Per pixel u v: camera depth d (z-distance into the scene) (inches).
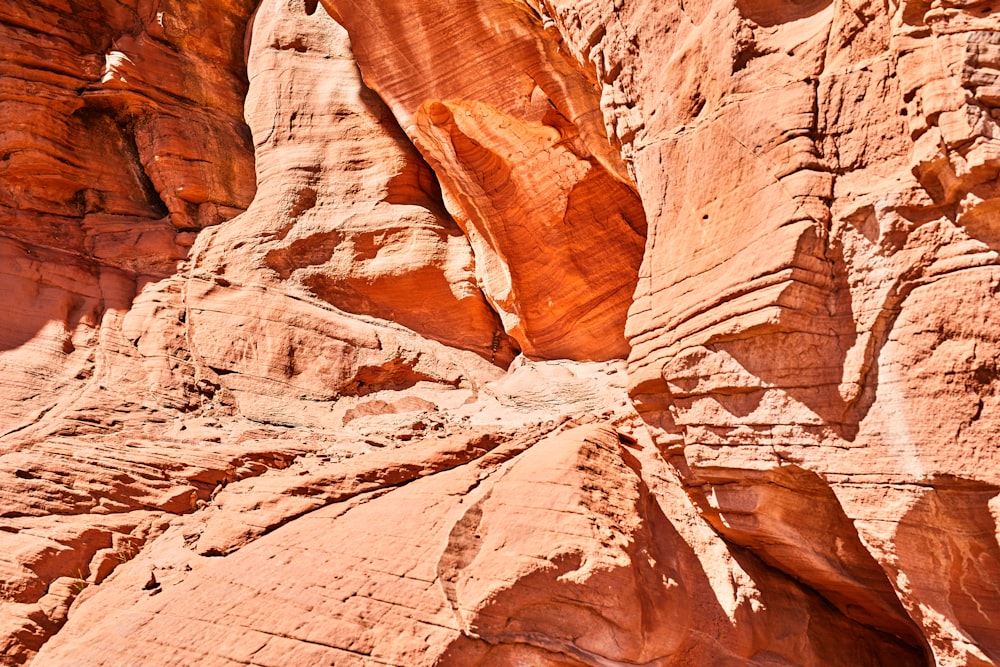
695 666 265.4
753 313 239.3
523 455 303.3
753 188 248.1
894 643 286.5
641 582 263.1
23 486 316.5
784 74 249.4
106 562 301.0
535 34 384.8
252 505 308.2
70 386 387.5
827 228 235.0
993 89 201.0
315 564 272.8
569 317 431.8
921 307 216.8
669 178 279.3
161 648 255.9
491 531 274.2
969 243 210.7
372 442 361.1
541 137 407.2
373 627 253.6
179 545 302.8
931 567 219.3
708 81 269.1
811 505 254.8
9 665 271.9
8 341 399.5
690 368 261.1
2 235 433.7
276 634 254.2
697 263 263.0
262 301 432.1
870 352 226.5
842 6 239.3
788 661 272.2
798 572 282.5
